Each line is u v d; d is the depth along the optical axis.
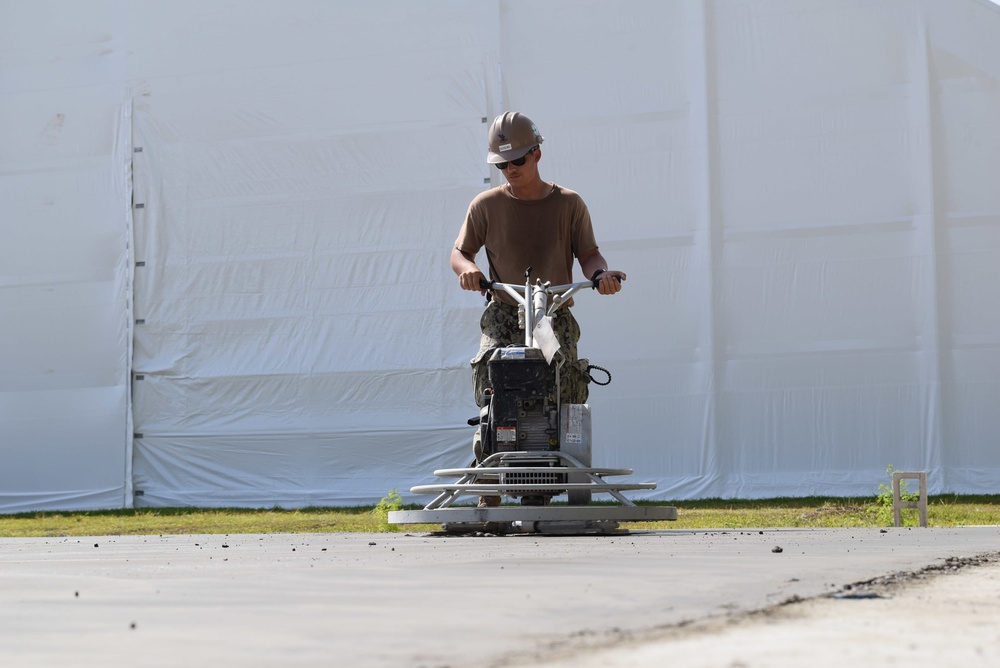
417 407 33.19
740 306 31.25
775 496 30.56
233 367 34.38
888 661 2.35
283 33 34.84
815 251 30.98
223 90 35.12
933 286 30.19
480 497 12.86
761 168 31.42
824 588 4.14
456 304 33.22
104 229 35.50
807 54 31.42
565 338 13.52
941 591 4.01
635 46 32.50
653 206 31.97
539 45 33.16
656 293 31.75
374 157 34.03
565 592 4.09
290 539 11.12
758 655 2.46
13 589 4.51
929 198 30.42
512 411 11.72
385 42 34.22
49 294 35.62
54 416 35.22
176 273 34.94
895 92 30.84
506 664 2.33
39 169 36.03
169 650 2.60
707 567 5.38
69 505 34.81
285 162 34.56
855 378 30.50
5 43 36.56
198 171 35.06
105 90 35.91
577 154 32.53
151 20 35.78
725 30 31.92
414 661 2.38
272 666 2.31
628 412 31.59
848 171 30.98
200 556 7.35
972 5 30.56
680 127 32.03
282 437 33.91
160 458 34.62
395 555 7.07
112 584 4.75
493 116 33.41
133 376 35.00
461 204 33.44
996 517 19.56
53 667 2.32
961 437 29.89
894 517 16.03
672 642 2.70
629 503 11.50
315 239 34.19
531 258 13.99
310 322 34.03
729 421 31.08
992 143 30.25
